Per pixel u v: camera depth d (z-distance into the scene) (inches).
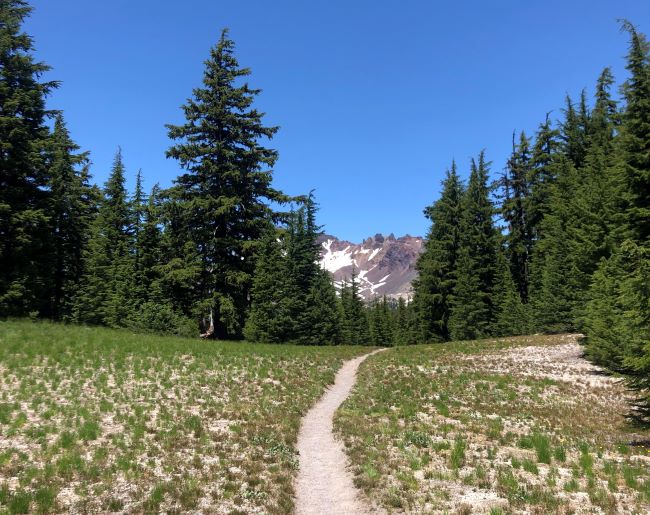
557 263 1535.4
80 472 378.9
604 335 866.1
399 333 3390.7
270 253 1722.4
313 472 444.8
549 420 649.0
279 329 1684.3
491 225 2103.8
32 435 447.5
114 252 1801.2
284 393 760.3
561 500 352.5
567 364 1066.7
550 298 1533.0
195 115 1451.8
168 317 1430.9
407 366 1113.4
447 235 2116.1
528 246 2055.9
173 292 1635.1
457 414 674.2
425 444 515.2
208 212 1402.6
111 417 530.9
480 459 465.4
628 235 791.7
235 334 1540.4
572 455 490.6
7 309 1149.1
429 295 2092.8
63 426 482.3
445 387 862.5
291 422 601.6
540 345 1318.9
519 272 2112.5
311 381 890.1
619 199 863.7
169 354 895.1
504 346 1363.2
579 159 1812.3
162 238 1733.5
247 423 567.5
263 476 414.0
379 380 943.7
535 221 1991.9
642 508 336.8
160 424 522.9
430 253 2246.6
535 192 1951.3
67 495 339.6
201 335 1579.7
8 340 794.2
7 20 1268.5
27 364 686.5
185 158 1403.8
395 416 658.2
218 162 1467.8
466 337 1916.8
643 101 791.7
